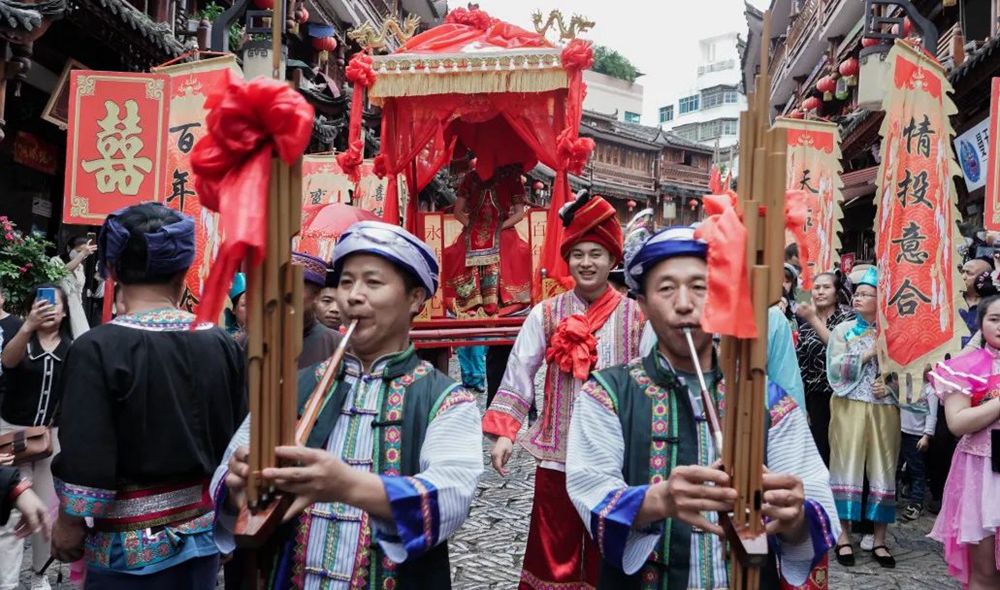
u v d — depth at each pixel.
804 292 5.91
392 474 2.08
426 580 2.08
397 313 2.22
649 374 2.22
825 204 7.49
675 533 2.09
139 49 9.47
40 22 6.16
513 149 7.63
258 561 2.12
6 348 4.28
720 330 1.63
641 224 4.09
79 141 4.89
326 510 2.13
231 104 1.61
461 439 2.11
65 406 2.32
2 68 6.34
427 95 6.79
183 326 2.52
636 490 1.98
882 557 5.38
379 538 1.94
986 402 3.73
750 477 1.70
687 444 2.13
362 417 2.16
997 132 5.71
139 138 4.89
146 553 2.39
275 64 1.73
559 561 3.50
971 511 3.77
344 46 20.14
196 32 10.19
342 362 2.28
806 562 2.01
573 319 3.63
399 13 24.84
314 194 8.89
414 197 7.77
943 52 12.24
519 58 6.50
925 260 5.09
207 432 2.53
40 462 4.39
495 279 7.58
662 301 2.13
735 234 1.64
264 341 1.69
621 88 54.94
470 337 6.90
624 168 43.62
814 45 22.39
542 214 7.81
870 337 5.59
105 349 2.36
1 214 9.46
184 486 2.49
